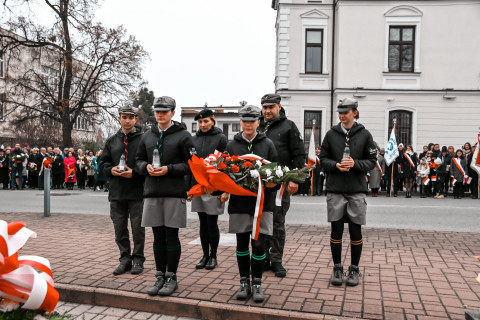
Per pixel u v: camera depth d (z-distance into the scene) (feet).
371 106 63.36
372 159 14.46
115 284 13.98
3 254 7.48
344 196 14.42
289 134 16.02
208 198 16.20
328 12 64.75
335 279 14.06
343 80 63.41
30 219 28.19
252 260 12.73
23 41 76.79
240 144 13.70
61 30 76.69
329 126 64.95
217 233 16.37
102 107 81.05
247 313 11.75
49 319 8.22
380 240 21.31
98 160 55.16
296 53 65.05
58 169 59.67
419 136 63.26
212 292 13.32
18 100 81.92
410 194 48.47
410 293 13.24
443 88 62.64
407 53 63.41
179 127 14.38
